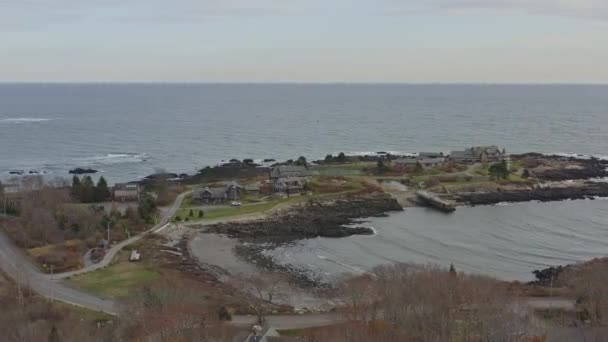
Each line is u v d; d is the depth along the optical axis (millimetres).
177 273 123500
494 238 161625
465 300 79062
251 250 148375
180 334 74562
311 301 108875
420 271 95625
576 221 180875
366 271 128500
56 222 149375
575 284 98500
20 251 131250
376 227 173125
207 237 157625
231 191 196875
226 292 110875
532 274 130250
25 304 93000
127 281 113812
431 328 73375
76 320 86562
